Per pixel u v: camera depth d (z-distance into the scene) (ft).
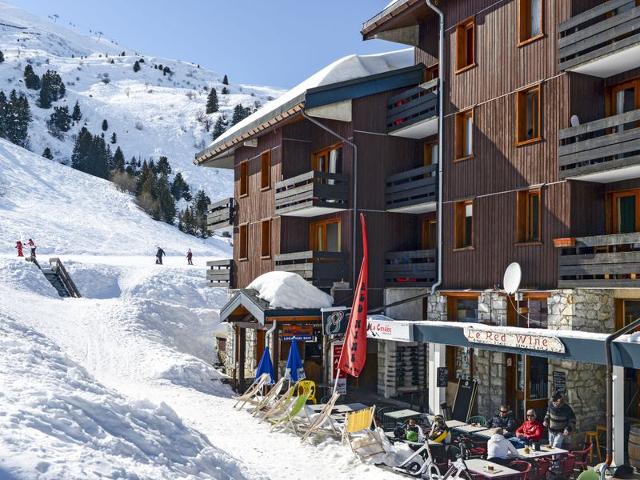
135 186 298.56
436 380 53.67
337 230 75.82
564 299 48.06
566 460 39.19
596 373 47.39
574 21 48.11
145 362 77.05
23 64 551.59
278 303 66.85
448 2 63.05
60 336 83.61
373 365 73.26
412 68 72.90
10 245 182.91
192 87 617.21
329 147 76.23
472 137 59.36
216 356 94.84
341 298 70.90
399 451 43.04
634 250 47.03
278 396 59.82
